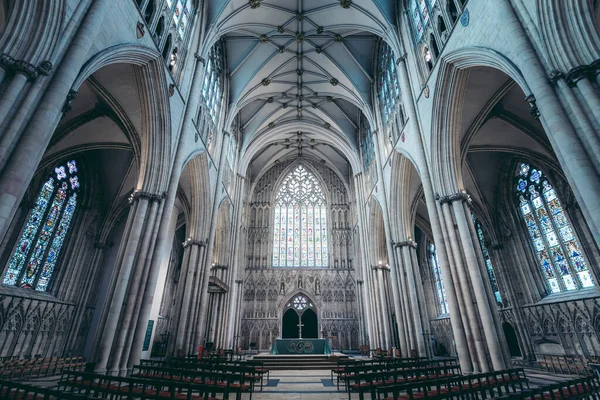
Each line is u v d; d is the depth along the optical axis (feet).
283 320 101.50
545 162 56.65
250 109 95.35
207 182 62.54
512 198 68.33
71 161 65.26
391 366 31.50
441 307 90.48
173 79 44.45
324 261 109.70
